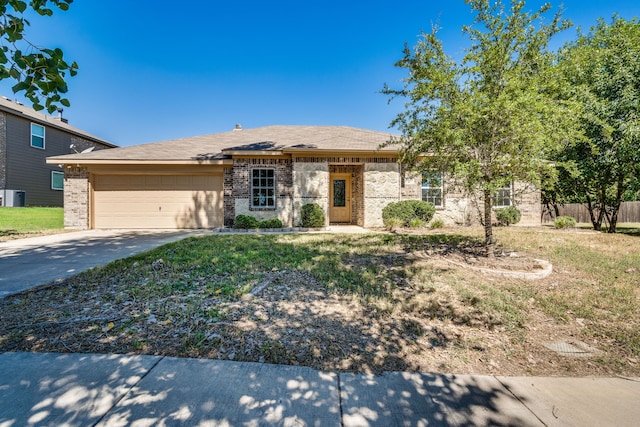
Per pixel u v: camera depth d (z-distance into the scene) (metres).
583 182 11.20
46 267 5.43
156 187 12.34
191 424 1.86
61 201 20.14
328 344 2.87
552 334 3.31
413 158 6.52
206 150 13.38
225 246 7.46
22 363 2.43
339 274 5.05
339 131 15.38
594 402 2.23
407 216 11.77
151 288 4.21
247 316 3.37
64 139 20.27
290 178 12.59
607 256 6.47
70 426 1.81
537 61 5.50
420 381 2.40
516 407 2.14
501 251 7.04
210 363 2.51
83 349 2.67
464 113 5.25
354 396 2.19
